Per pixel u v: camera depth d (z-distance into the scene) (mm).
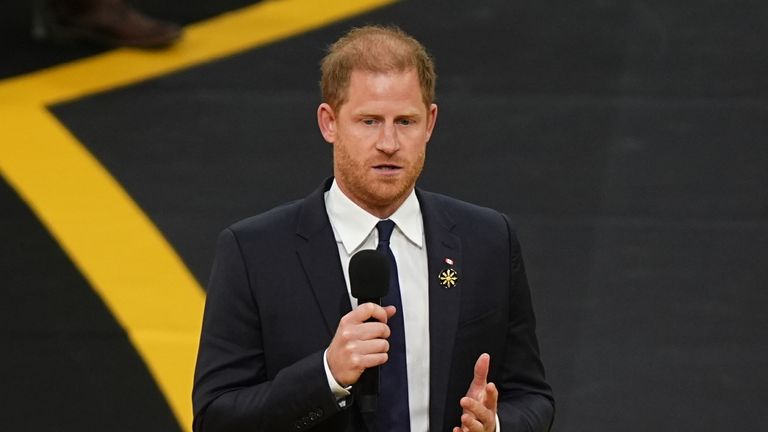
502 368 13055
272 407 11727
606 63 33219
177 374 22922
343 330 11336
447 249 12742
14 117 31250
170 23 35906
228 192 28500
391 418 12195
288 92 32469
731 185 28328
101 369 23094
